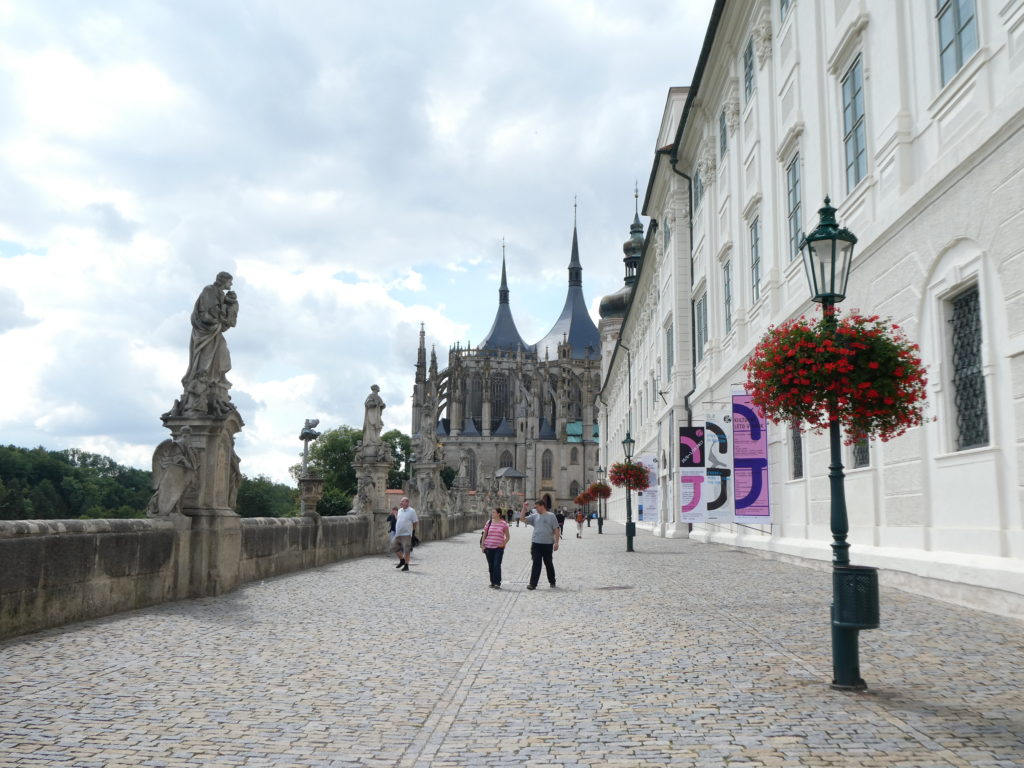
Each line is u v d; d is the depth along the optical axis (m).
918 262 15.37
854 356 9.40
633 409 79.50
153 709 7.62
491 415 179.25
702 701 7.86
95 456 127.12
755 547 28.14
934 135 15.17
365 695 8.29
